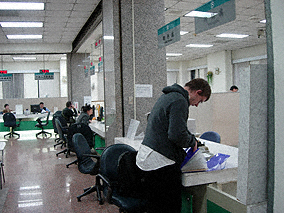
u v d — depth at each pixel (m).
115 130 3.93
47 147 7.35
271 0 1.22
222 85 12.90
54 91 15.12
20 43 9.72
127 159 2.01
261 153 1.32
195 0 5.91
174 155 1.87
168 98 1.84
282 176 1.23
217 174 2.05
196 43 10.84
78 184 4.10
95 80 14.59
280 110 1.22
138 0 3.93
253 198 1.32
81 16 6.70
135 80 3.93
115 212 3.09
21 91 14.82
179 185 1.92
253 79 1.28
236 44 11.22
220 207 1.84
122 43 3.89
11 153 6.63
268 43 1.25
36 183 4.20
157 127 1.87
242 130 1.33
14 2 5.58
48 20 6.93
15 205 3.35
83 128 4.90
